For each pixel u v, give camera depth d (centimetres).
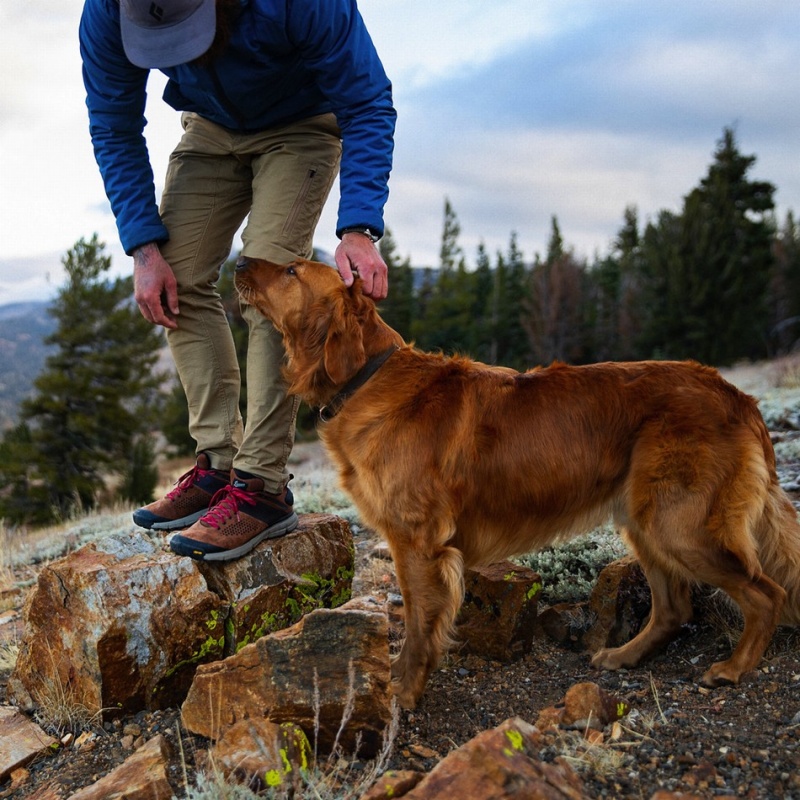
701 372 149
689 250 1614
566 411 145
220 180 157
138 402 1146
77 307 1083
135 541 152
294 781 106
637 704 134
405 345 152
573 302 2125
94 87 152
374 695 118
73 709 137
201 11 132
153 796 109
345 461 147
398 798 97
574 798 95
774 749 114
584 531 150
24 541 347
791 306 1956
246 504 151
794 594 146
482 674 151
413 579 139
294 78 146
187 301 156
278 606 152
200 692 125
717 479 139
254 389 154
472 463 142
